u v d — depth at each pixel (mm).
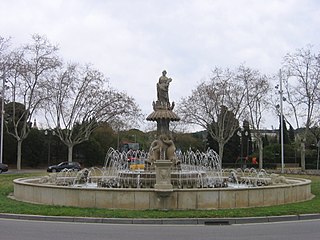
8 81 51375
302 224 13039
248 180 26688
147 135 98062
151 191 15688
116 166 33531
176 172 21891
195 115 59656
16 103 61125
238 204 16125
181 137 88062
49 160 68625
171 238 10375
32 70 51125
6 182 29172
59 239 10102
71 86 56156
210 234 11062
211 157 35375
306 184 19500
